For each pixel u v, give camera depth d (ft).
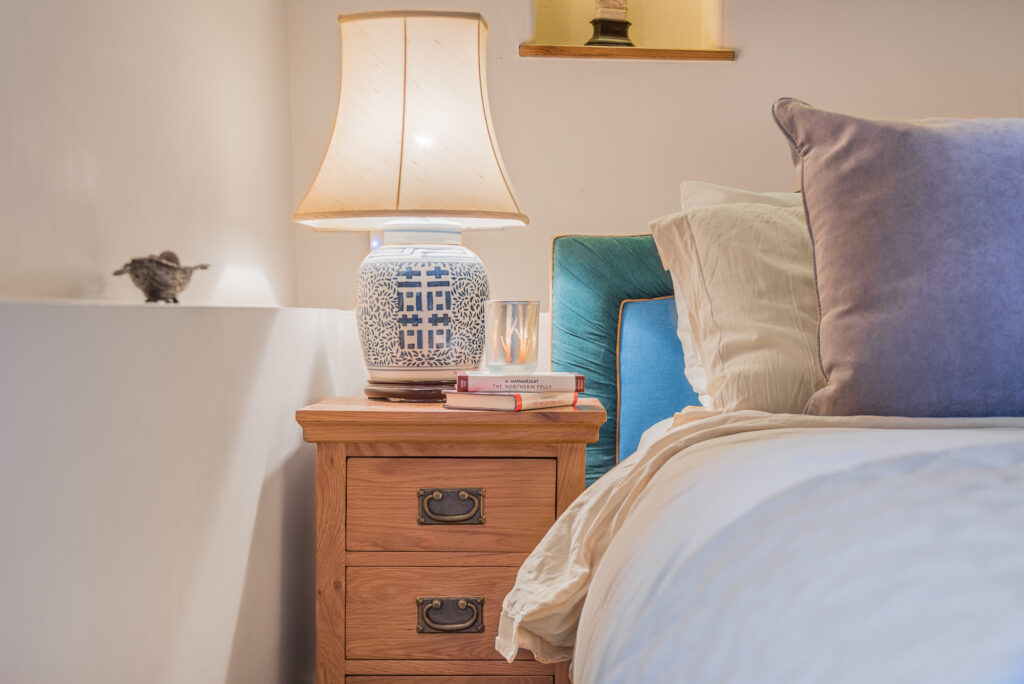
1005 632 1.78
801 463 3.27
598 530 4.20
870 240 4.21
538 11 7.30
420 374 5.26
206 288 5.21
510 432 4.83
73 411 2.36
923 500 2.66
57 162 3.58
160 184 4.59
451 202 4.94
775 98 7.09
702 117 7.09
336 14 6.97
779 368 4.60
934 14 7.07
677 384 6.15
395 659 4.90
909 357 4.06
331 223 5.68
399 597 4.89
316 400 5.57
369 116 5.09
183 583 3.15
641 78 7.07
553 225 7.12
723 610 2.56
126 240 4.20
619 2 7.13
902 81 7.11
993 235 4.08
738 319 4.83
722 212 5.21
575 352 6.30
